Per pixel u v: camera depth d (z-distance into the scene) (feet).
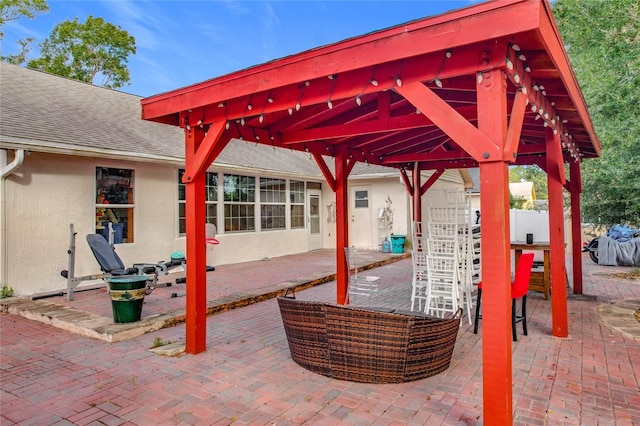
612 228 37.06
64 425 8.98
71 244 20.51
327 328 11.26
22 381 11.31
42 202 21.90
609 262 33.76
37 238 21.68
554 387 10.62
